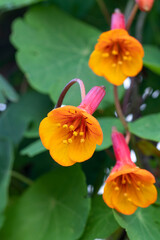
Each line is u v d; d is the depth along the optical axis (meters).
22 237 0.21
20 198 0.22
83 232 0.19
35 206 0.21
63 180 0.21
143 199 0.17
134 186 0.17
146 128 0.20
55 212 0.21
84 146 0.16
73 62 0.23
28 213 0.21
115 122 0.21
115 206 0.17
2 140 0.23
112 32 0.18
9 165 0.23
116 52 0.19
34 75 0.22
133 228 0.18
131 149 0.22
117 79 0.19
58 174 0.21
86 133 0.16
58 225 0.20
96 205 0.20
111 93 0.22
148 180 0.17
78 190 0.20
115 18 0.20
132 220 0.18
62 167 0.21
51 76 0.22
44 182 0.22
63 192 0.21
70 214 0.20
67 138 0.16
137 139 0.23
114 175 0.17
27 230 0.21
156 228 0.18
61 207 0.21
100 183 0.23
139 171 0.17
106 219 0.19
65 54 0.23
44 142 0.16
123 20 0.20
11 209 0.22
